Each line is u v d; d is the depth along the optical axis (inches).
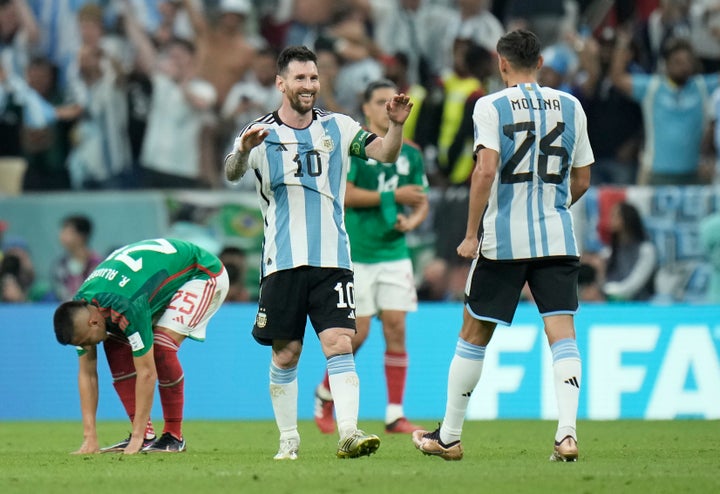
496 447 954.7
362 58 1844.2
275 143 767.1
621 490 594.9
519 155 748.6
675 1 1879.9
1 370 1501.0
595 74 1801.2
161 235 1699.1
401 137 756.0
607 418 1407.5
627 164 1800.0
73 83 1920.5
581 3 1899.6
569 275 758.5
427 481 636.7
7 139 1852.9
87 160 1865.2
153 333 909.8
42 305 1515.7
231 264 1649.9
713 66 1892.2
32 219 1701.5
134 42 1926.7
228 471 711.1
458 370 772.0
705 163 1784.0
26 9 1987.0
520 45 766.5
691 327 1417.3
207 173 1884.8
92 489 623.5
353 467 728.3
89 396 915.4
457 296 1624.0
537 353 1418.6
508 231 748.6
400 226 1156.5
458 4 1920.5
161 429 1230.3
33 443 1075.3
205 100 1876.2
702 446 956.0
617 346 1419.8
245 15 1902.1
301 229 765.9
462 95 1701.5
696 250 1614.2
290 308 772.6
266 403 1466.5
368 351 1448.1
